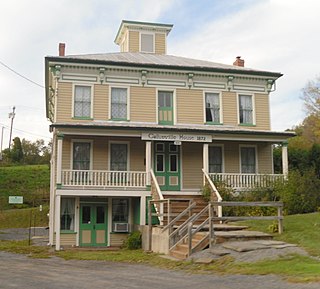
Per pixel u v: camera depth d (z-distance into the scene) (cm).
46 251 2059
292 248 1407
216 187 2241
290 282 996
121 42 3244
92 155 2398
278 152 3228
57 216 2153
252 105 2669
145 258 1680
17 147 7962
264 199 2195
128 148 2452
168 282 1117
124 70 2505
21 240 2759
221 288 994
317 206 2161
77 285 1098
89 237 2341
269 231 1695
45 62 2444
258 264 1253
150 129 2277
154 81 2547
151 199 2252
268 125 2677
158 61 2673
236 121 2627
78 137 2391
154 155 2489
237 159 2598
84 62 2419
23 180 5753
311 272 1079
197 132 2341
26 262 1642
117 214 2412
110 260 1683
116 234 2377
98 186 2220
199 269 1304
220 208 2086
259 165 2619
